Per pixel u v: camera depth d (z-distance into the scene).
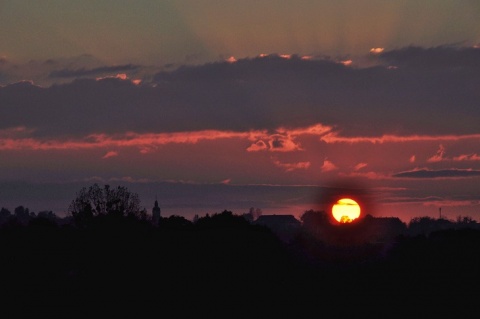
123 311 143.00
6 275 174.38
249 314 141.12
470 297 157.38
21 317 136.75
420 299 155.50
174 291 161.62
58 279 171.12
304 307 148.00
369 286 170.25
